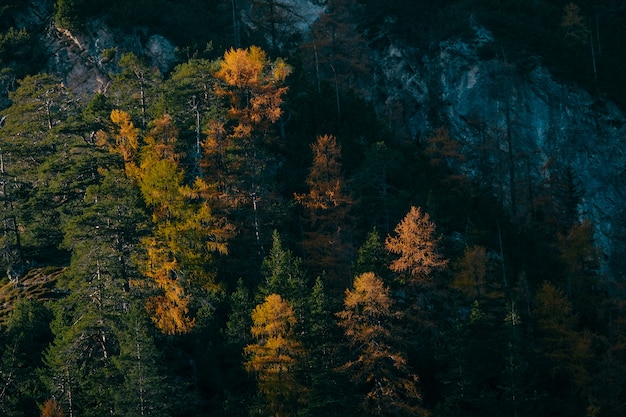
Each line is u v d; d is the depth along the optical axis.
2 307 72.50
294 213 79.50
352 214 78.50
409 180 85.62
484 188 98.56
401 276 68.62
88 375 59.84
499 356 66.12
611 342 75.19
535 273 82.06
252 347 60.91
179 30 102.50
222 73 83.19
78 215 72.12
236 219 75.75
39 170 79.38
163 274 67.06
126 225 66.38
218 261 71.25
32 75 100.25
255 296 66.56
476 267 70.44
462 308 69.81
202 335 65.44
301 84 93.25
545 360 70.81
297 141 85.81
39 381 60.69
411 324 67.56
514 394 63.25
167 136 77.50
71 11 100.62
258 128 80.81
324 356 62.62
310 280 72.50
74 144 79.38
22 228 80.62
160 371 59.31
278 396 60.47
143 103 85.50
